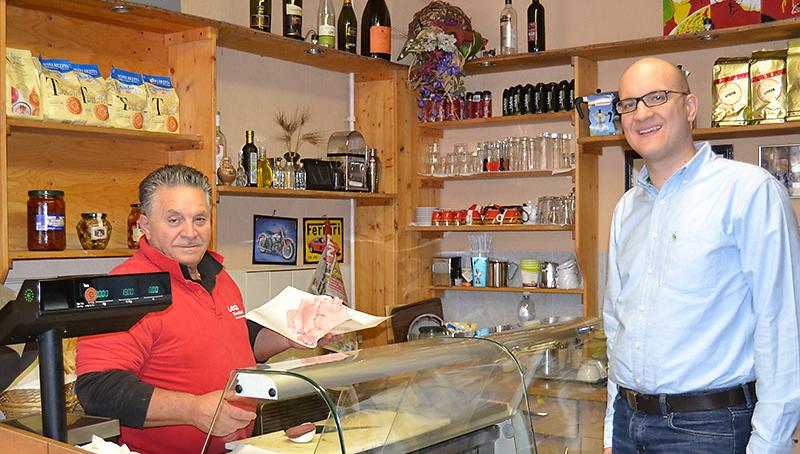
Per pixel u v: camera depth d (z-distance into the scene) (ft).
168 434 6.77
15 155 9.82
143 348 6.77
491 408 5.96
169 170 7.20
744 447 6.13
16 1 9.55
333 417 4.84
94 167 10.62
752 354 6.15
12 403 8.04
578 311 14.07
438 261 14.99
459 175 14.52
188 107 11.15
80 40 10.49
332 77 14.42
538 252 14.52
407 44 13.82
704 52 12.98
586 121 13.16
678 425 6.27
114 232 10.84
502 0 14.92
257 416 5.09
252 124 12.92
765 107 11.60
